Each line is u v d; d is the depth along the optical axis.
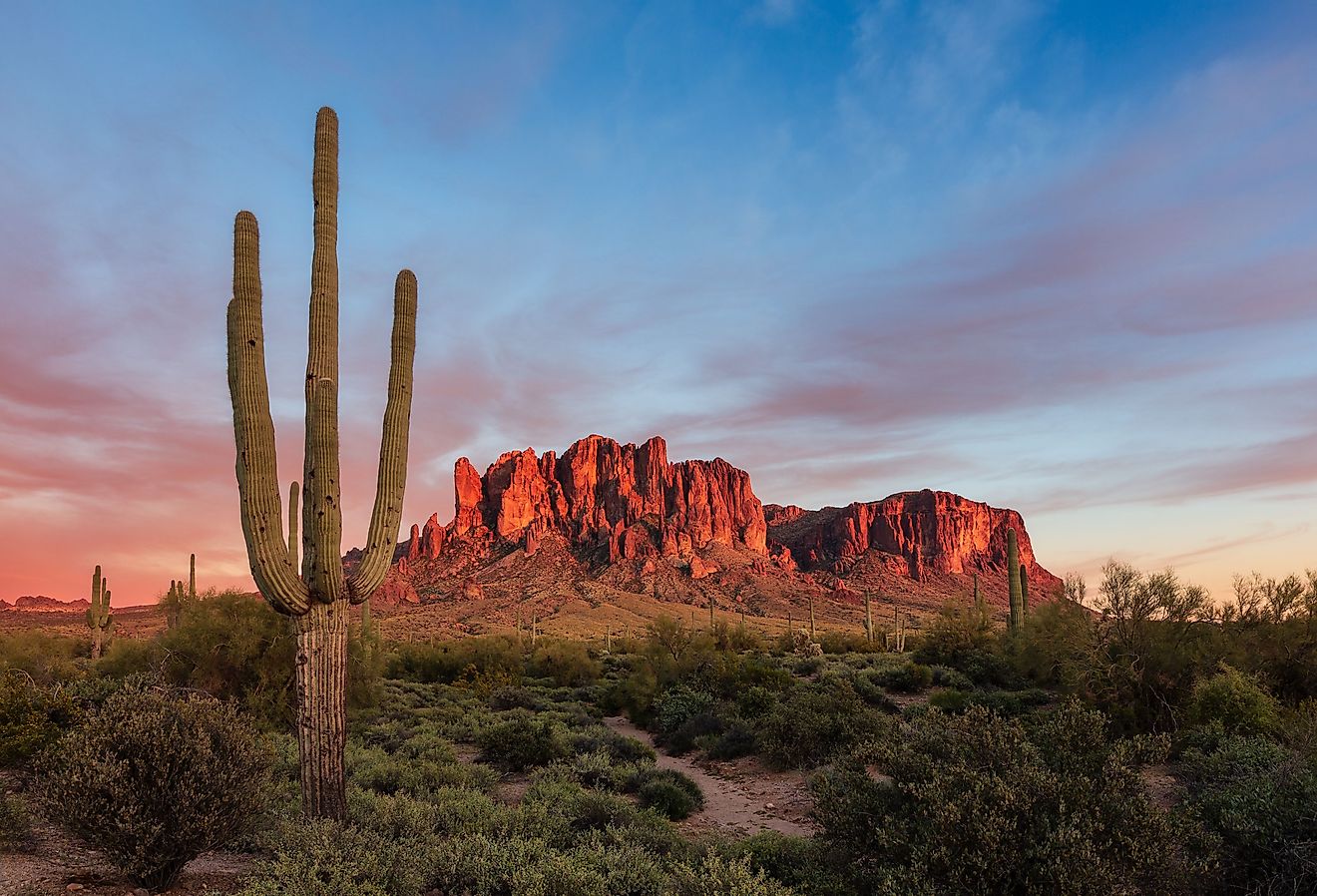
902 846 6.81
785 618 158.88
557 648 43.31
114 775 6.93
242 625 19.80
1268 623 17.61
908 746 7.95
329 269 8.97
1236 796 7.66
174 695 9.69
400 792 10.70
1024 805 6.36
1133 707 15.94
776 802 14.30
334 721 8.38
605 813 11.26
